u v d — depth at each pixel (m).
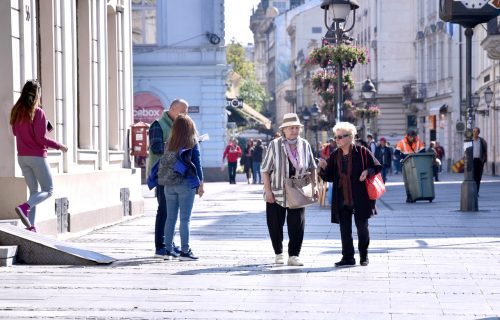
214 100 110.44
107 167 43.88
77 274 25.98
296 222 27.89
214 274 25.94
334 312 19.89
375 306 20.61
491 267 26.98
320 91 89.81
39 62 35.69
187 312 19.92
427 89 156.38
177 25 110.00
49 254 28.28
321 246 33.09
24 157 29.58
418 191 58.78
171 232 29.45
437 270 26.42
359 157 27.61
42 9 35.72
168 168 29.16
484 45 74.75
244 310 20.16
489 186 83.25
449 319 19.05
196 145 29.36
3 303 21.06
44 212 33.81
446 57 140.88
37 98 29.50
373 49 181.00
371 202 27.56
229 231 39.84
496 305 20.64
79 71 40.97
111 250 32.25
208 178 110.25
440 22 145.00
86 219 39.00
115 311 20.05
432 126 149.62
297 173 27.83
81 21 40.94
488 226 40.50
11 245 28.33
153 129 30.30
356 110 151.12
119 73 47.22
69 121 37.78
